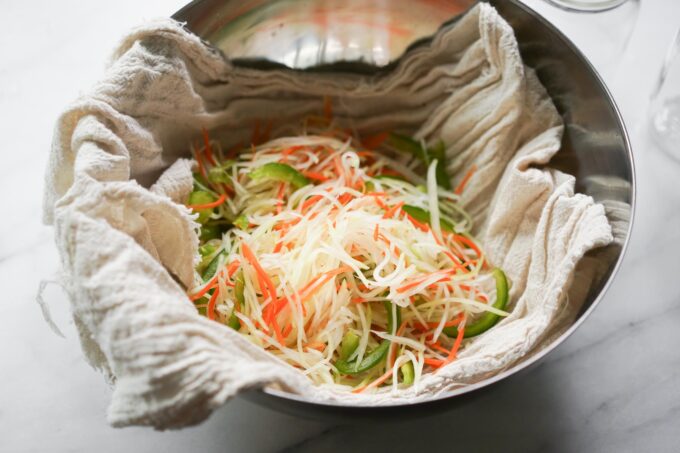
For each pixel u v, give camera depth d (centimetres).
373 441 60
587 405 61
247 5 63
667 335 64
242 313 62
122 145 57
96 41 77
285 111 70
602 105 60
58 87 75
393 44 68
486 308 62
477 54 65
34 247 68
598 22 71
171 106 63
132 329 49
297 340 61
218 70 65
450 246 66
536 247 61
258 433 60
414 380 59
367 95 69
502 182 66
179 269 59
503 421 61
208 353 49
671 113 72
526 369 52
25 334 64
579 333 64
